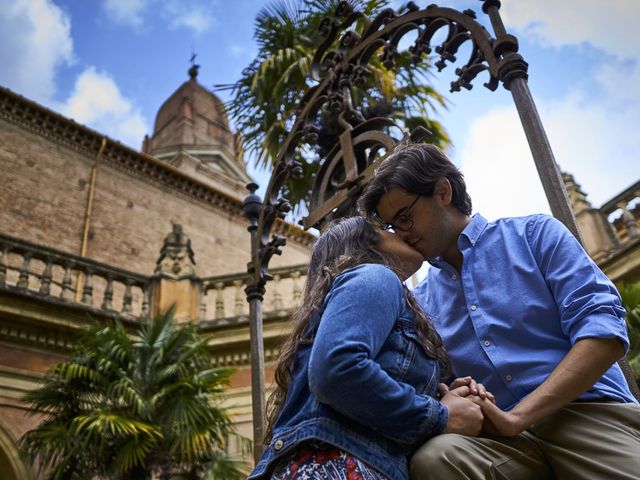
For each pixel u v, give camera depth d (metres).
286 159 3.82
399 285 1.38
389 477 1.20
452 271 1.73
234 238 20.94
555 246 1.52
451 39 2.75
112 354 7.60
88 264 11.59
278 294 12.10
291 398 1.34
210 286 12.23
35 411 7.39
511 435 1.28
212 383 7.70
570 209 2.01
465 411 1.31
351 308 1.25
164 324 8.27
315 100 3.63
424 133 2.68
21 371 9.73
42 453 6.95
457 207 1.72
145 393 7.38
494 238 1.67
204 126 26.08
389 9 3.25
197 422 7.31
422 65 9.03
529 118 2.21
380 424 1.21
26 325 9.97
